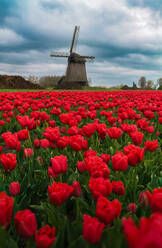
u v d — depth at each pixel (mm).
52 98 9891
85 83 56844
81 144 2627
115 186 1813
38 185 2664
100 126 3574
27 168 3021
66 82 50719
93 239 1125
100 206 1293
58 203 1521
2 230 1201
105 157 2428
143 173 2852
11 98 10984
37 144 3244
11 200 1220
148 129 4129
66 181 2500
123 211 2010
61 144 2707
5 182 2631
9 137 2828
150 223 716
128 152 2199
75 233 1547
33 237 1359
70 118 4332
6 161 2129
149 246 623
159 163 3455
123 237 1272
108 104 7980
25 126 3660
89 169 1850
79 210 1874
